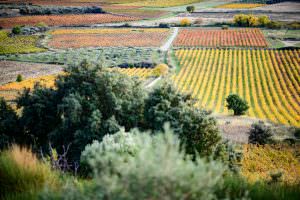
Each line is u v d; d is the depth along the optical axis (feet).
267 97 197.16
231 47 331.77
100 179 12.05
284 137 106.83
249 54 299.38
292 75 238.89
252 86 218.79
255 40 354.13
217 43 348.59
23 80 228.63
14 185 19.79
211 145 47.47
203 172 11.86
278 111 177.06
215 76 243.81
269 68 259.80
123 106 62.80
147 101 59.06
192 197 11.55
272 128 120.06
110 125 57.93
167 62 278.67
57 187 19.76
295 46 314.96
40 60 289.94
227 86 218.38
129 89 65.36
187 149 43.57
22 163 21.76
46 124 64.85
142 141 15.01
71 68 66.90
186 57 296.51
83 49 336.90
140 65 262.88
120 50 323.16
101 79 63.16
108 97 61.67
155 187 11.32
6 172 20.54
